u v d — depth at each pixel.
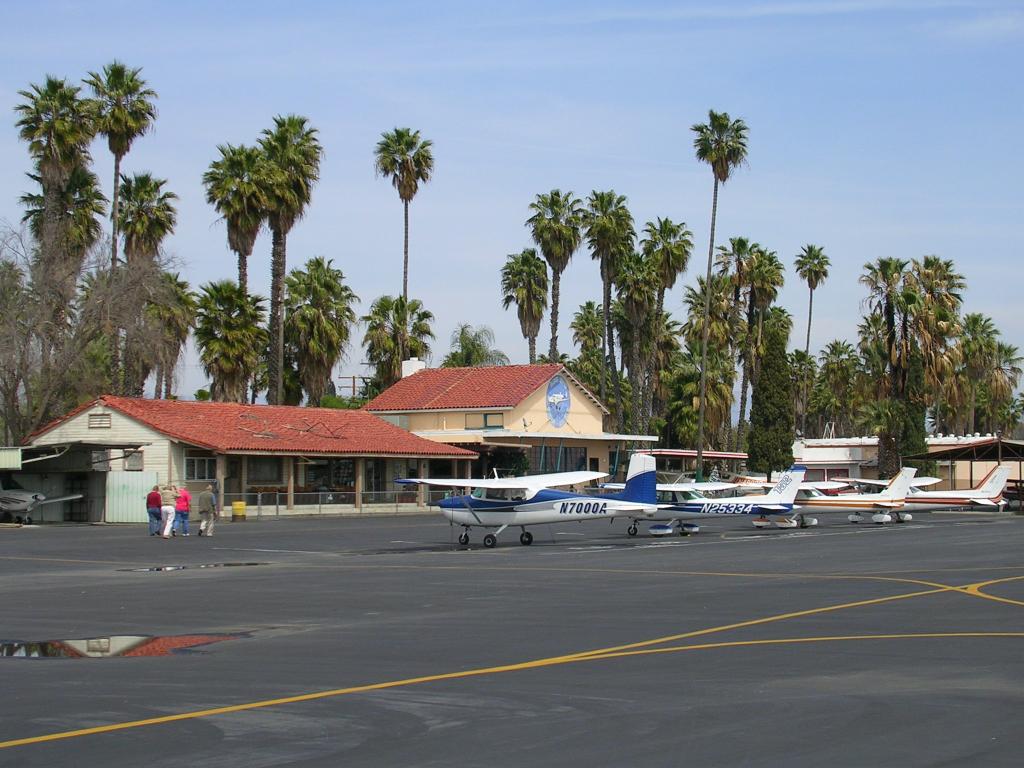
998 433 111.81
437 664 13.90
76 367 61.75
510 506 38.00
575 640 15.81
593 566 29.00
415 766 8.99
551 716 10.81
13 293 58.78
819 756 9.20
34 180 63.94
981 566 28.06
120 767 9.08
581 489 70.06
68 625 17.94
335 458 61.72
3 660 14.52
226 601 21.28
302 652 14.97
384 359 84.62
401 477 65.94
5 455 50.81
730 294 90.88
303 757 9.34
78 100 61.56
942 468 85.69
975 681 12.49
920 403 78.12
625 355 95.75
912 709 11.02
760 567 28.19
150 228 66.00
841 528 49.62
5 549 36.25
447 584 24.41
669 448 91.44
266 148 66.75
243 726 10.50
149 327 62.09
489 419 71.12
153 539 41.12
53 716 11.00
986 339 99.88
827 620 17.73
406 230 85.50
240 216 64.19
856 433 114.00
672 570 27.48
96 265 60.88
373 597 21.84
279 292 66.25
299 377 72.44
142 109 62.97
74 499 54.38
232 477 56.84
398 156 84.62
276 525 50.38
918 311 77.31
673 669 13.41
